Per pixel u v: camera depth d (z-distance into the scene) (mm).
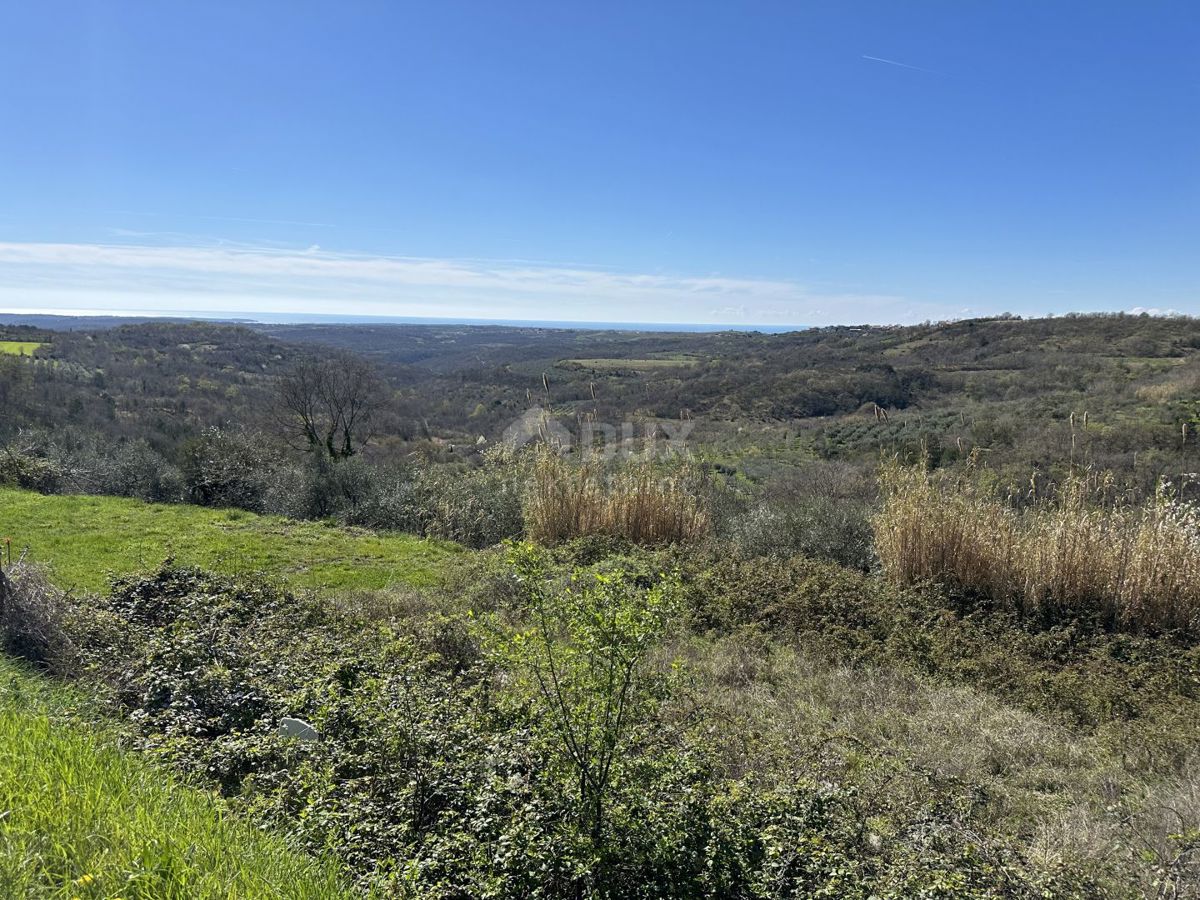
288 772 3268
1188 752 4086
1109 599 6348
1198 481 10148
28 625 4875
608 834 2691
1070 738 4395
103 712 3922
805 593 6723
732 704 4703
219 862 2156
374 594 7285
